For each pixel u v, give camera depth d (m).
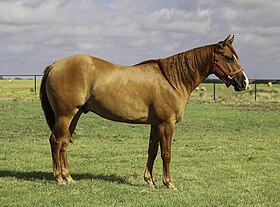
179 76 7.61
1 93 33.59
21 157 10.59
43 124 17.36
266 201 7.00
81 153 11.39
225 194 7.36
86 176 8.63
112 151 11.80
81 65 7.46
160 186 7.93
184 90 7.64
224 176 8.91
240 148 12.59
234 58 7.76
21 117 19.28
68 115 7.54
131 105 7.46
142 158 10.86
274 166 10.05
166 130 7.51
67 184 7.73
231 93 40.31
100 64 7.55
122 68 7.63
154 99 7.44
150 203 6.65
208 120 20.03
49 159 10.44
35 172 8.88
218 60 7.73
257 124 18.88
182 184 8.12
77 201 6.68
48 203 6.53
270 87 48.84
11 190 7.23
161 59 7.77
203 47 7.79
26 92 35.41
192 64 7.67
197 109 25.45
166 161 7.61
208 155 11.41
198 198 7.04
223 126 18.12
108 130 16.36
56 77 7.48
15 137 14.14
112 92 7.43
